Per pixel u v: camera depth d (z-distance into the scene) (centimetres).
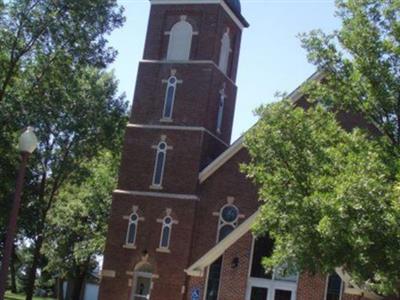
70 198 6378
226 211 4025
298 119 2170
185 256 3969
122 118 5559
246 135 2236
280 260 2172
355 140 2108
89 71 5134
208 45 4272
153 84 4309
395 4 2181
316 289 3291
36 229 4322
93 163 6291
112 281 4072
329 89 2266
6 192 4003
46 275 8188
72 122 4997
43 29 3788
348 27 2239
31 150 1895
